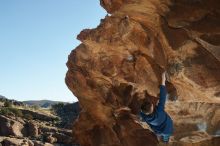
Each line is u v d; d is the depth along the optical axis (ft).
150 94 47.19
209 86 32.22
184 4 30.25
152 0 32.09
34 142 195.21
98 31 40.55
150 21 35.32
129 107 51.31
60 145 208.44
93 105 55.16
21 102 323.57
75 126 61.87
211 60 31.53
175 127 37.68
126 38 39.17
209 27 29.73
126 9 35.32
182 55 32.89
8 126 217.77
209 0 28.53
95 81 50.47
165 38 34.30
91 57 46.26
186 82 33.73
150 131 50.19
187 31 31.60
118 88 50.72
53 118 278.46
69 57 50.26
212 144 37.70
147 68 42.60
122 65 44.73
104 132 57.77
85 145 61.41
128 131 52.31
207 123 36.35
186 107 36.68
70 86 54.34
